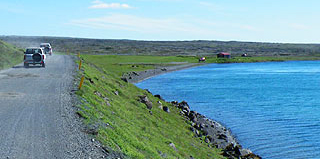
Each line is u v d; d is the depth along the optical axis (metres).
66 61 44.19
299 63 180.50
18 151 10.02
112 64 111.38
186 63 146.25
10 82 23.97
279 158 25.86
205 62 166.25
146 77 88.69
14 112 14.77
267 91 65.19
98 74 36.22
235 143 28.89
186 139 24.05
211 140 28.17
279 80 86.94
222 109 44.91
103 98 22.33
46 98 18.05
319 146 29.05
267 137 31.48
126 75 84.94
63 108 15.75
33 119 13.68
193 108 45.00
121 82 39.56
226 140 29.05
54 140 11.24
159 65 126.56
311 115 42.34
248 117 40.31
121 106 23.67
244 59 193.12
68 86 22.22
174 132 24.44
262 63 177.38
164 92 60.09
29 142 10.88
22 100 17.44
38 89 20.95
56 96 18.62
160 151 16.23
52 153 10.06
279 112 44.09
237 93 61.03
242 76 96.81
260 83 79.00
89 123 14.09
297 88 70.81
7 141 10.86
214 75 98.69
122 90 32.47
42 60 35.34
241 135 31.92
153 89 64.19
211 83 76.69
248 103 50.38
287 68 137.75
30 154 9.84
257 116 41.12
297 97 57.94
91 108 17.11
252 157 24.72
